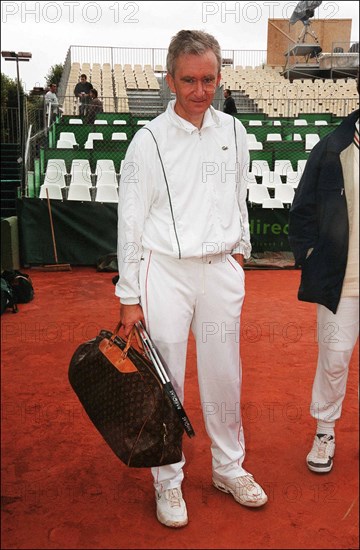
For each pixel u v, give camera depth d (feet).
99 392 6.70
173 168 6.46
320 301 7.27
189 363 12.75
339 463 8.36
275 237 25.80
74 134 37.24
